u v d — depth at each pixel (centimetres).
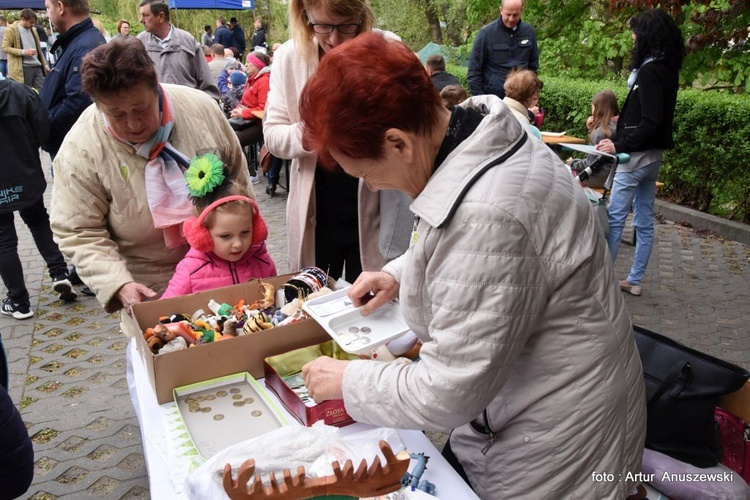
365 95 99
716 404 175
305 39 219
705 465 174
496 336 103
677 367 172
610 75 862
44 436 278
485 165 105
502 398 124
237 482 91
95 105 188
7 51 999
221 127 212
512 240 102
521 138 112
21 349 354
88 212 189
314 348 161
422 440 139
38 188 364
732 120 528
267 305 183
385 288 154
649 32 371
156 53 517
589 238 111
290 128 225
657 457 174
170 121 191
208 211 185
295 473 104
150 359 146
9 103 340
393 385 111
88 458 264
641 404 127
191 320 173
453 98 434
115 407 300
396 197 233
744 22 571
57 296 425
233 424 140
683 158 577
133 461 262
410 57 103
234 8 1480
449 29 1477
